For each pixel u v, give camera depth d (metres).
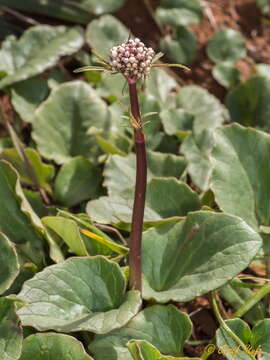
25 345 0.35
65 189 0.51
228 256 0.39
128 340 0.38
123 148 0.54
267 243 0.44
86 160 0.51
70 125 0.54
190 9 0.68
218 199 0.44
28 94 0.57
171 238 0.42
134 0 0.72
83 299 0.38
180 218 0.42
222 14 0.75
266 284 0.41
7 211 0.44
